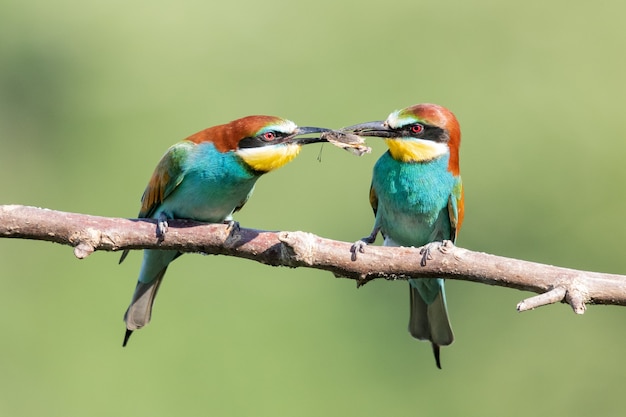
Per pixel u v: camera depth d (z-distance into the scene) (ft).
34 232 22.57
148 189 27.53
